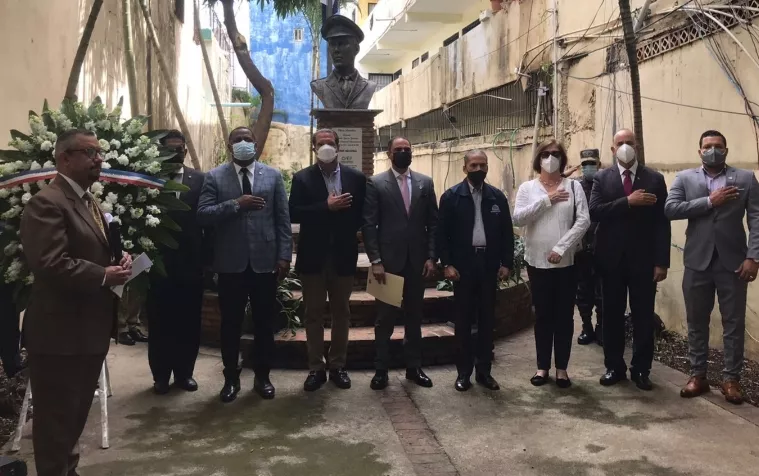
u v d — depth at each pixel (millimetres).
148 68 8172
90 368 2797
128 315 5891
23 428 3719
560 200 4590
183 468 3371
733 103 5168
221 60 17531
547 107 8984
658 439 3750
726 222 4324
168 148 4023
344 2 17250
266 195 4457
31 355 2707
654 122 6336
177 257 4473
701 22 5535
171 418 4105
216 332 5867
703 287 4449
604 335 4832
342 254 4637
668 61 6074
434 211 4848
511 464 3438
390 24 17281
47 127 3471
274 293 4555
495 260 4684
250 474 3311
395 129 18609
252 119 21047
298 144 20422
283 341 5219
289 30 24828
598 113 7488
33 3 5180
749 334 5203
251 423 4027
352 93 7773
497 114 11195
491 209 4688
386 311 4707
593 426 3967
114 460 3465
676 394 4547
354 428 3955
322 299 4703
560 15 8477
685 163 5820
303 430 3914
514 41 10094
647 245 4605
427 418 4129
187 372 4672
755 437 3764
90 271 2637
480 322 4750
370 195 4723
